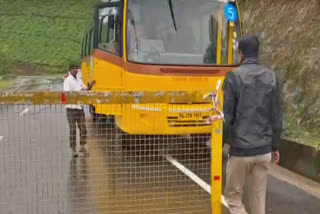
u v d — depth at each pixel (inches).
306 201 204.2
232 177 140.7
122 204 193.9
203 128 246.2
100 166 245.8
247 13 486.6
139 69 258.7
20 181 222.1
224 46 281.3
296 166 252.1
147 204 193.8
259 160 135.7
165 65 259.9
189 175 227.0
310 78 317.7
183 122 245.1
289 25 390.6
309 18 368.5
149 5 273.6
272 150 137.9
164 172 224.5
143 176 224.7
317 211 191.2
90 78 406.6
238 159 136.2
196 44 275.7
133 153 228.1
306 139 262.4
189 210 186.9
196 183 220.1
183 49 271.9
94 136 270.1
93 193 208.2
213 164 147.8
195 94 145.8
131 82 260.1
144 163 225.5
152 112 242.7
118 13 277.4
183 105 243.0
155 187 215.5
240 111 133.4
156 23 272.5
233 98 133.6
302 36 360.2
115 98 140.6
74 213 182.7
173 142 234.7
